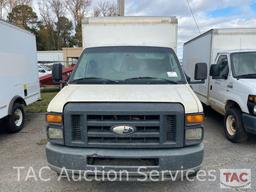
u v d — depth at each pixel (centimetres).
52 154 342
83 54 495
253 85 544
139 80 429
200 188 402
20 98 721
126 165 332
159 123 328
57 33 6044
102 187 406
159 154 326
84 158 329
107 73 448
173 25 597
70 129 336
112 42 591
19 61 725
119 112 327
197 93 909
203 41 836
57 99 358
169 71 455
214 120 829
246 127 555
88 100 339
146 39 598
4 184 417
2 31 623
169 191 394
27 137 662
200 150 339
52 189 400
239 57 639
